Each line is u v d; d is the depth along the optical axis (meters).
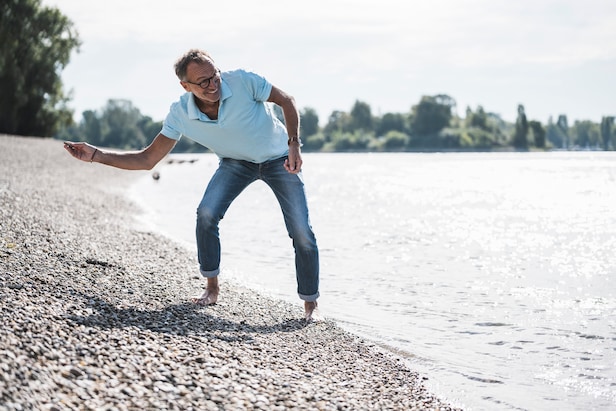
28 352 3.86
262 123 5.49
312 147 193.62
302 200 5.91
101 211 15.23
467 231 15.38
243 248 11.67
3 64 50.12
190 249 10.54
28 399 3.32
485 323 6.70
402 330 6.42
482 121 189.25
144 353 4.36
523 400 4.69
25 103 51.94
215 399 3.85
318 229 15.76
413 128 187.50
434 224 17.16
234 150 5.63
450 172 60.19
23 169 24.08
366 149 185.50
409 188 36.44
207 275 6.22
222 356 4.65
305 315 6.36
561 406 4.59
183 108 5.45
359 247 12.39
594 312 7.13
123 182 29.97
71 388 3.62
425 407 4.38
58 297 5.25
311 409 3.94
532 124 181.25
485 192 32.44
